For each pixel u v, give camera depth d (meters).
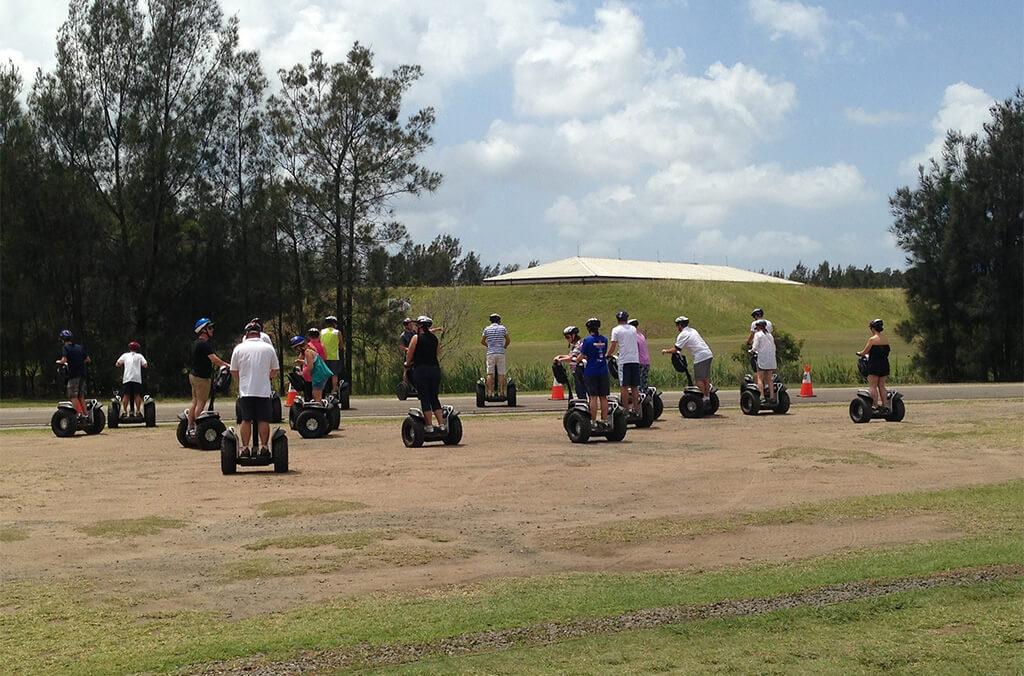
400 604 7.23
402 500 11.48
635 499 11.52
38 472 14.05
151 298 39.53
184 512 10.83
